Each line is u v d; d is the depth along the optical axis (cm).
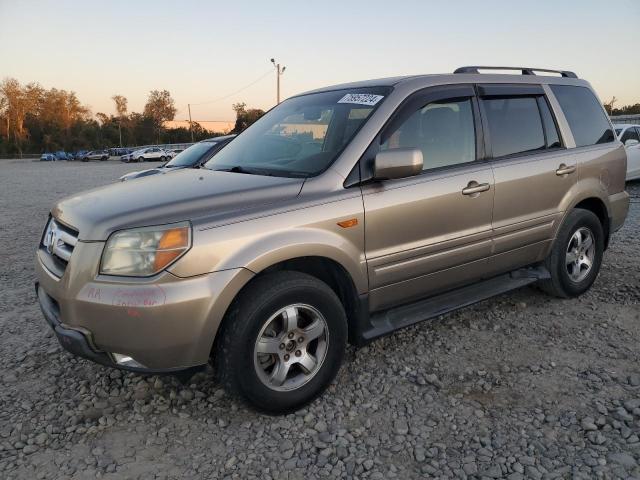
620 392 322
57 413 316
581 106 487
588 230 470
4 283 591
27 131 10388
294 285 296
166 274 268
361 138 336
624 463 258
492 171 391
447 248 368
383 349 388
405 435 288
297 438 288
